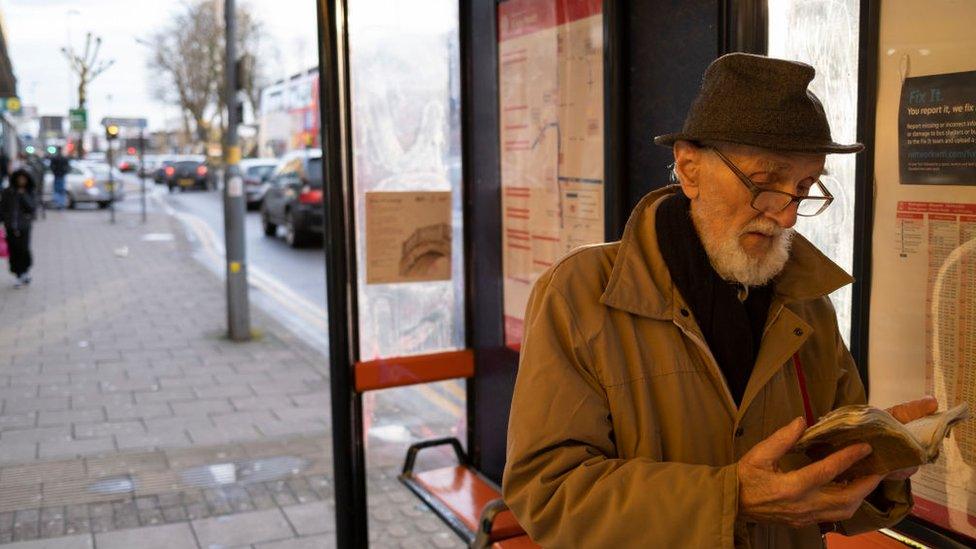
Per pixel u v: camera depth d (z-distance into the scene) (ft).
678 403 4.99
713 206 4.94
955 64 6.15
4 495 16.12
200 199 119.75
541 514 4.89
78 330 32.32
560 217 10.34
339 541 10.93
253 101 142.00
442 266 11.99
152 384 24.53
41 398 23.02
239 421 20.98
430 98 11.73
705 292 5.04
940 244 6.34
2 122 100.99
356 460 10.85
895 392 6.74
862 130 6.81
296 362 27.22
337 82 10.21
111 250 59.72
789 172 4.74
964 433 6.32
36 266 51.01
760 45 7.72
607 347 5.04
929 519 6.64
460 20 11.66
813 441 4.35
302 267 50.39
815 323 5.52
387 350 11.73
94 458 18.22
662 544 4.51
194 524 14.85
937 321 6.40
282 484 16.72
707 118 4.83
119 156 199.52
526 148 10.83
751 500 4.35
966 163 6.13
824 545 5.57
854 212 6.98
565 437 4.89
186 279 46.19
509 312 11.40
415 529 13.48
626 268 5.14
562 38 10.04
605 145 9.31
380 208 11.60
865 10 6.74
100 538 14.28
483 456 12.20
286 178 60.29
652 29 8.86
